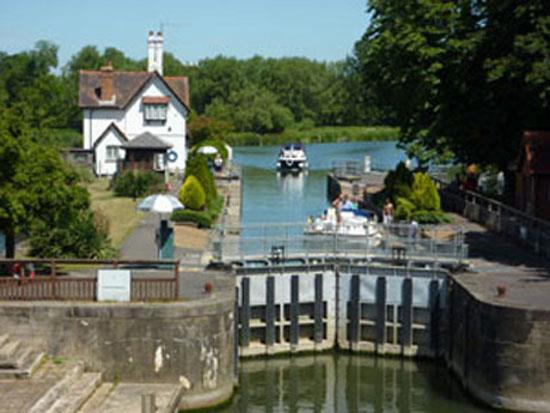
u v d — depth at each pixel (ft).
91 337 102.06
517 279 120.16
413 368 124.88
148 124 291.79
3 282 106.63
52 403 91.25
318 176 341.00
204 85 631.97
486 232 164.35
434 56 193.16
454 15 194.18
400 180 193.77
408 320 127.54
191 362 102.89
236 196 231.50
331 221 150.51
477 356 107.34
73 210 116.16
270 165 392.88
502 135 190.39
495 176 228.43
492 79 164.14
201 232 168.55
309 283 131.13
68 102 406.00
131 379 102.37
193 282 116.57
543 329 100.99
